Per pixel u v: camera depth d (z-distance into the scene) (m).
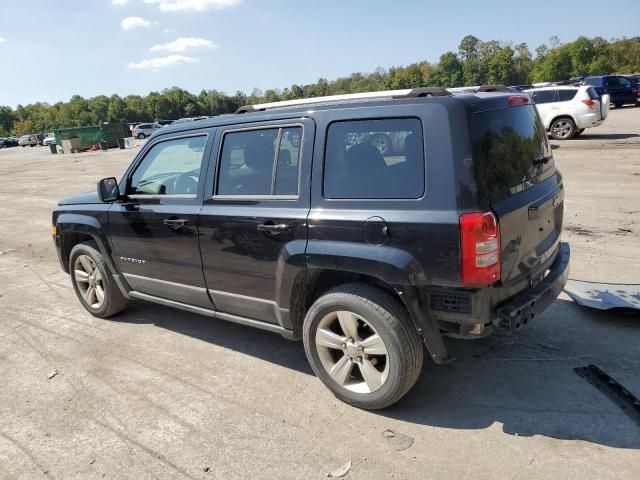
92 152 39.09
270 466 2.81
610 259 5.58
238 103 147.62
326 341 3.32
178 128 4.18
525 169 3.19
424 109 2.85
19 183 18.94
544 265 3.37
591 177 10.17
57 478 2.85
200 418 3.31
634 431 2.87
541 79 93.44
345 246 3.04
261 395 3.53
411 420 3.12
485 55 114.25
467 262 2.70
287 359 4.04
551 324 4.21
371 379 3.16
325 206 3.16
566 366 3.58
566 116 16.09
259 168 3.55
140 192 4.43
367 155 3.04
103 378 3.93
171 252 4.14
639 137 15.59
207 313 4.13
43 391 3.79
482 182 2.74
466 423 3.05
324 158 3.21
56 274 6.85
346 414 3.24
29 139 72.38
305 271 3.30
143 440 3.12
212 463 2.87
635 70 84.00
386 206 2.92
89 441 3.16
